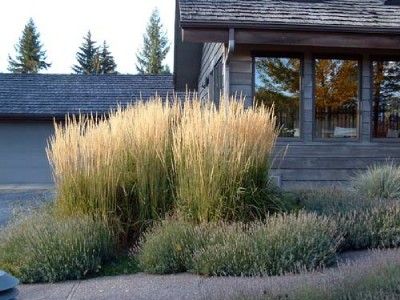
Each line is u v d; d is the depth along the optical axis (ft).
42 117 55.88
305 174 28.19
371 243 17.12
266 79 28.25
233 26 26.21
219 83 32.91
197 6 27.86
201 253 14.52
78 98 59.72
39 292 13.25
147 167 17.72
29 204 27.91
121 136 18.35
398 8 30.04
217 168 16.81
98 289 13.32
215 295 10.55
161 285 13.33
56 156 17.90
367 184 23.72
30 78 64.13
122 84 63.72
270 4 29.12
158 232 15.85
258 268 13.91
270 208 17.22
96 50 180.34
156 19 177.17
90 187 17.37
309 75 28.43
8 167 56.29
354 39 27.32
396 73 29.43
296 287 9.89
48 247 14.80
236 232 15.25
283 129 28.35
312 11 28.55
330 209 18.54
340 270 11.62
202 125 17.34
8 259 14.99
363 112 28.86
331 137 28.76
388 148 28.91
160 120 18.58
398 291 9.02
